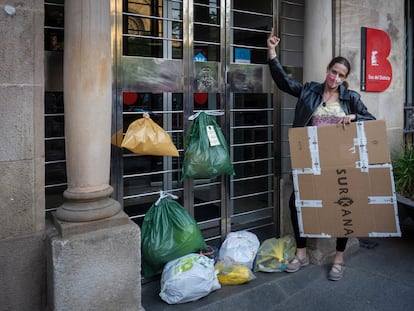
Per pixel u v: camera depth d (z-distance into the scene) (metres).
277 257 3.74
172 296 3.15
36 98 2.68
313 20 4.01
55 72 3.01
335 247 4.00
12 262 2.68
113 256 2.75
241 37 4.71
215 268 3.52
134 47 3.89
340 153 3.29
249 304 3.24
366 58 4.62
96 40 2.70
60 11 3.12
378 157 3.23
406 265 3.95
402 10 5.14
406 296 3.37
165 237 3.32
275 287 3.47
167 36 3.96
